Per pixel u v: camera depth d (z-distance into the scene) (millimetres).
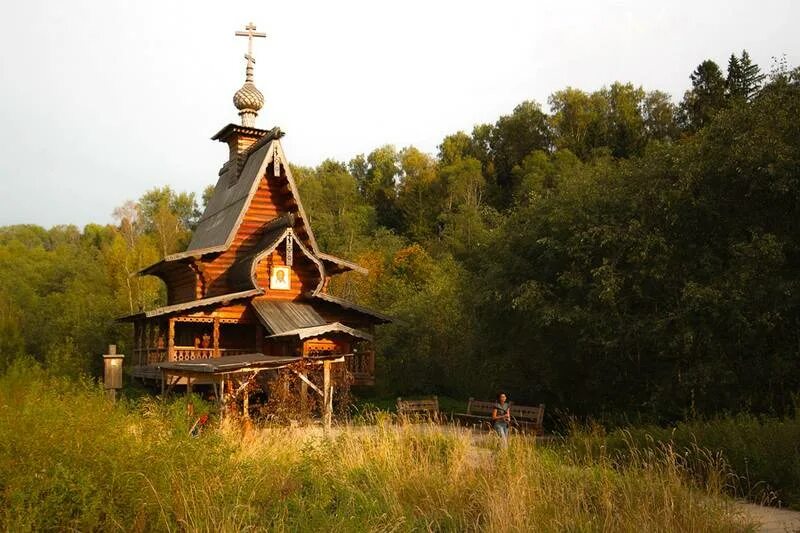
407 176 96000
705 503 10281
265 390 22516
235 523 7844
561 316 20281
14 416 7922
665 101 86000
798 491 12180
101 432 8281
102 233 93688
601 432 18109
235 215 30625
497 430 17188
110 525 7238
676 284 19547
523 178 79125
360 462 11961
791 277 18219
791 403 17812
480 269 27938
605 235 20000
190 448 9023
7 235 104625
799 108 19125
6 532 6574
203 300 26969
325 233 72438
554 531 8945
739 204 19469
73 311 45750
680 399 19500
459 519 9609
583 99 92438
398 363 36906
